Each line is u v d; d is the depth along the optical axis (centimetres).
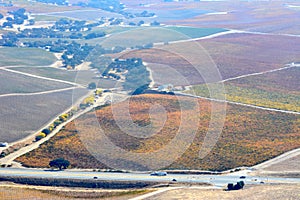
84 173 10062
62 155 11188
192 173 10088
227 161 10906
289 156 11525
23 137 13125
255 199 8694
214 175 10144
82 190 9394
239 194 9006
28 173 10244
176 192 9112
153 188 9406
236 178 10075
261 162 11106
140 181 9562
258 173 10425
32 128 13775
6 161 11112
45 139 12594
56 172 10238
